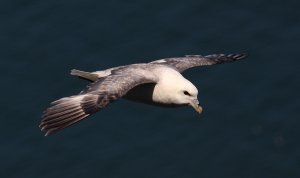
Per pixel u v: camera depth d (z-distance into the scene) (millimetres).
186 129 29391
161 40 32531
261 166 28453
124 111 29797
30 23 33125
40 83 30734
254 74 31547
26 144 28766
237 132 29531
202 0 34250
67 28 32906
